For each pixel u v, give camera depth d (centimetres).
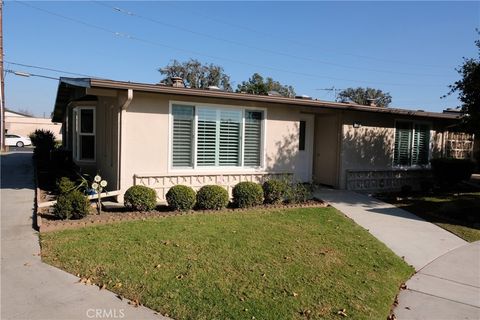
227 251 595
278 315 408
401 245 713
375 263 596
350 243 689
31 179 1368
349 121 1259
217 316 399
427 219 906
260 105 1102
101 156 1189
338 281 511
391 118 1360
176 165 991
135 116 922
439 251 688
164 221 750
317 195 1124
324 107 1134
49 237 637
